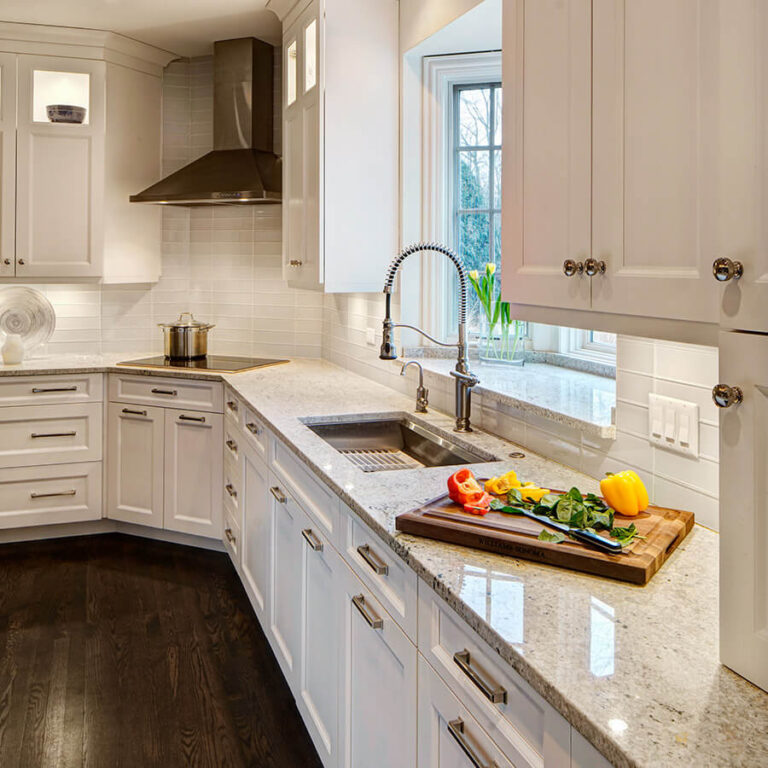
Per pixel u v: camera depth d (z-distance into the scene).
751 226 0.88
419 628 1.40
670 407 1.57
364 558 1.65
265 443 2.75
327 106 3.00
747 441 0.91
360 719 1.78
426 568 1.33
